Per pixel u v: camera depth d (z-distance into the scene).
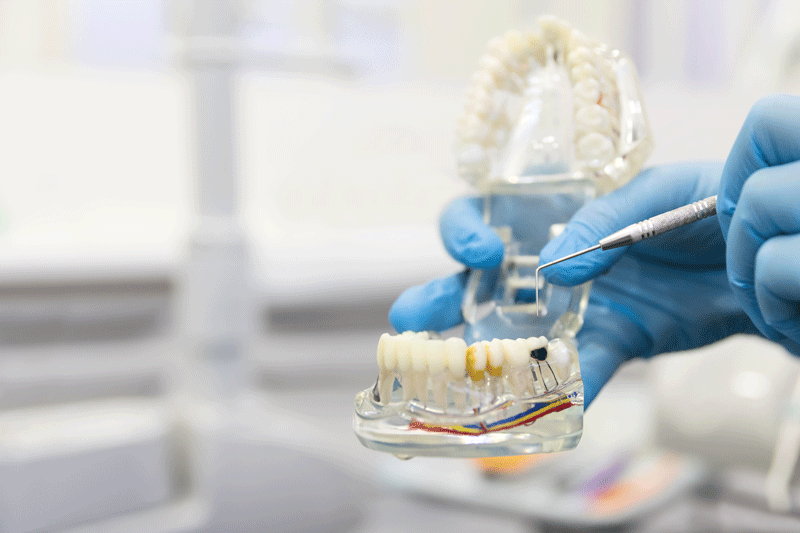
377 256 1.56
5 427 1.03
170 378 1.41
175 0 0.99
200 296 1.00
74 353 1.38
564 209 0.41
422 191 1.67
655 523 0.87
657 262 0.48
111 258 1.35
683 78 1.65
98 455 0.95
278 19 1.07
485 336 0.41
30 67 1.46
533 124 0.41
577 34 0.40
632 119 0.40
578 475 0.85
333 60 1.04
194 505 0.99
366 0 1.57
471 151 0.41
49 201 1.47
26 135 1.44
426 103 1.67
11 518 0.87
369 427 0.34
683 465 0.88
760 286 0.34
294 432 1.05
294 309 1.54
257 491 0.99
